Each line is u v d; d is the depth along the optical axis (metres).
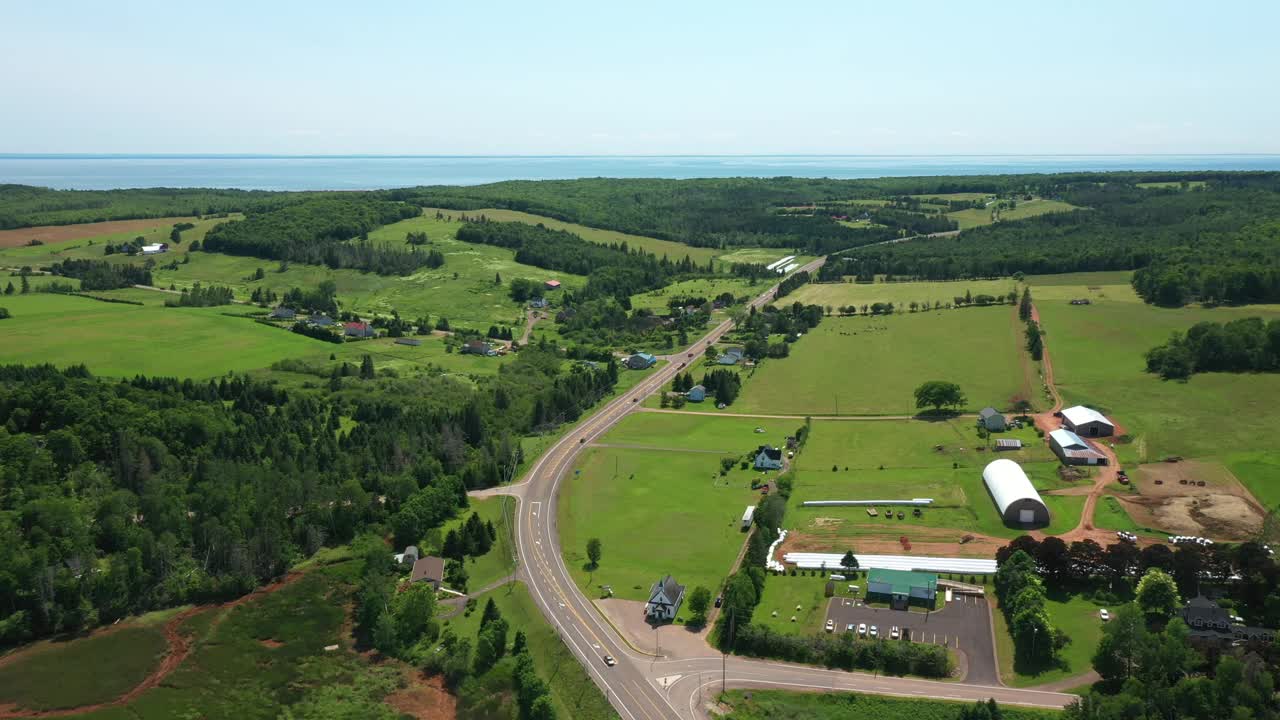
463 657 123.88
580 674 120.81
